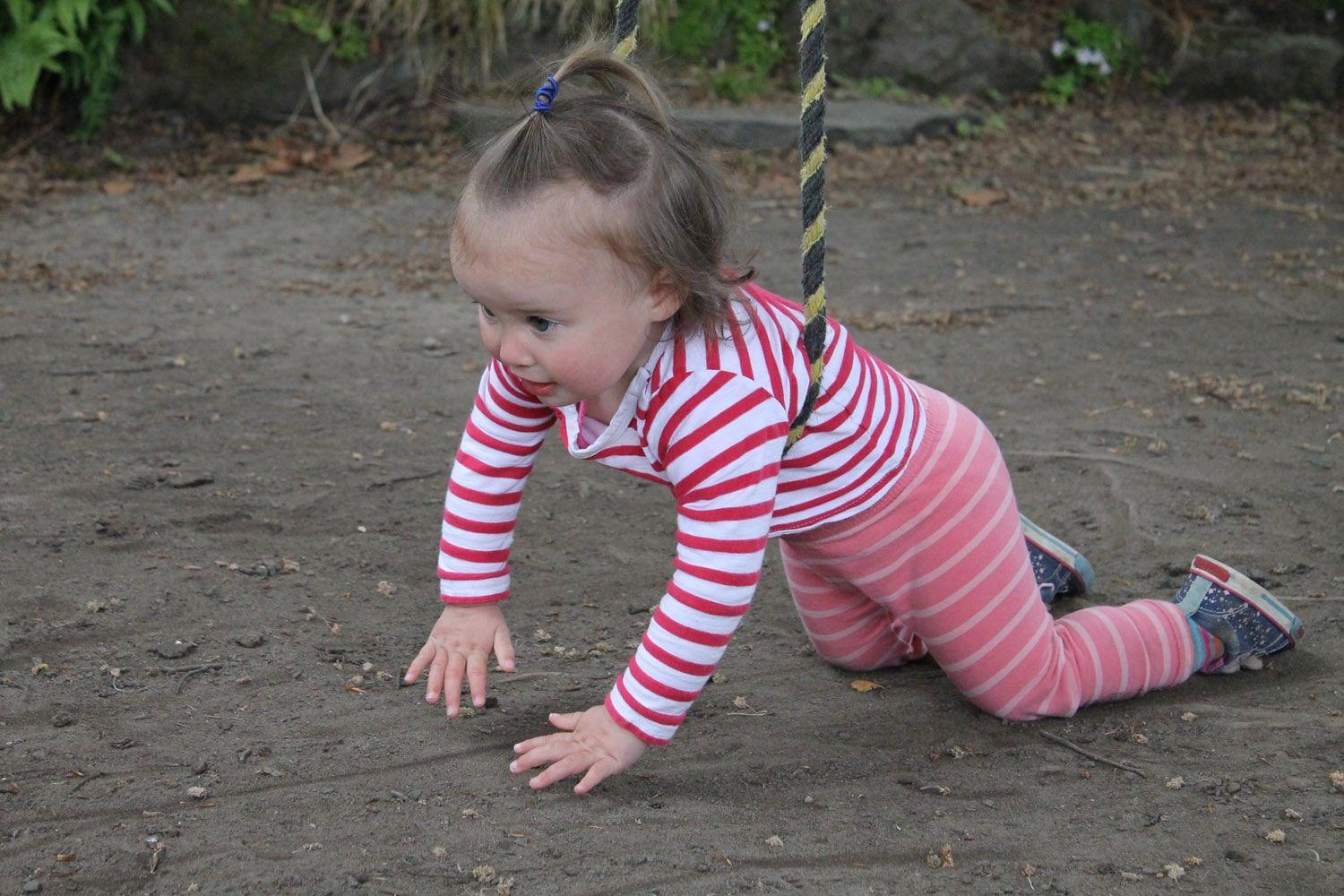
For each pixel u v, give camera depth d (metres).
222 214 7.05
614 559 3.49
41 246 6.35
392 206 7.30
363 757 2.47
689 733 2.65
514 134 1.97
